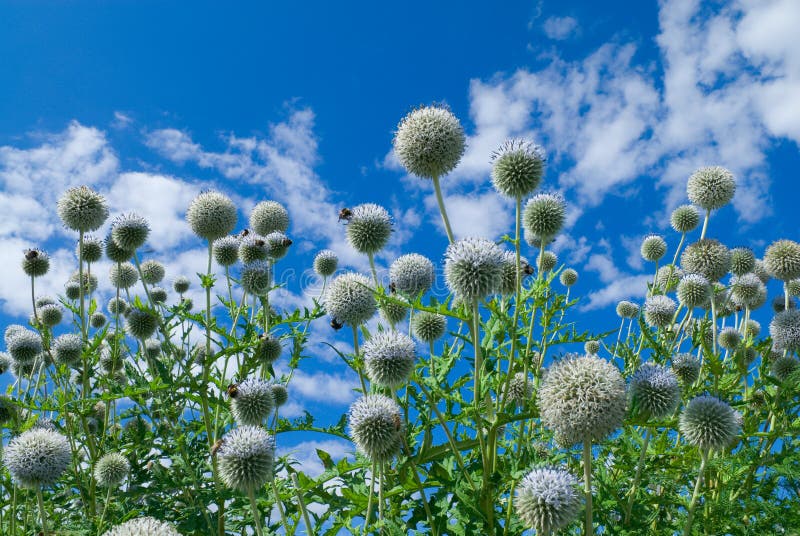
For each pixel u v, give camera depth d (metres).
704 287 0.80
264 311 0.81
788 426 0.62
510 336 0.54
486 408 0.56
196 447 0.75
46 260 0.98
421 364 0.60
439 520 0.54
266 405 0.63
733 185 0.91
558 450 0.64
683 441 0.68
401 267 0.72
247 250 0.92
